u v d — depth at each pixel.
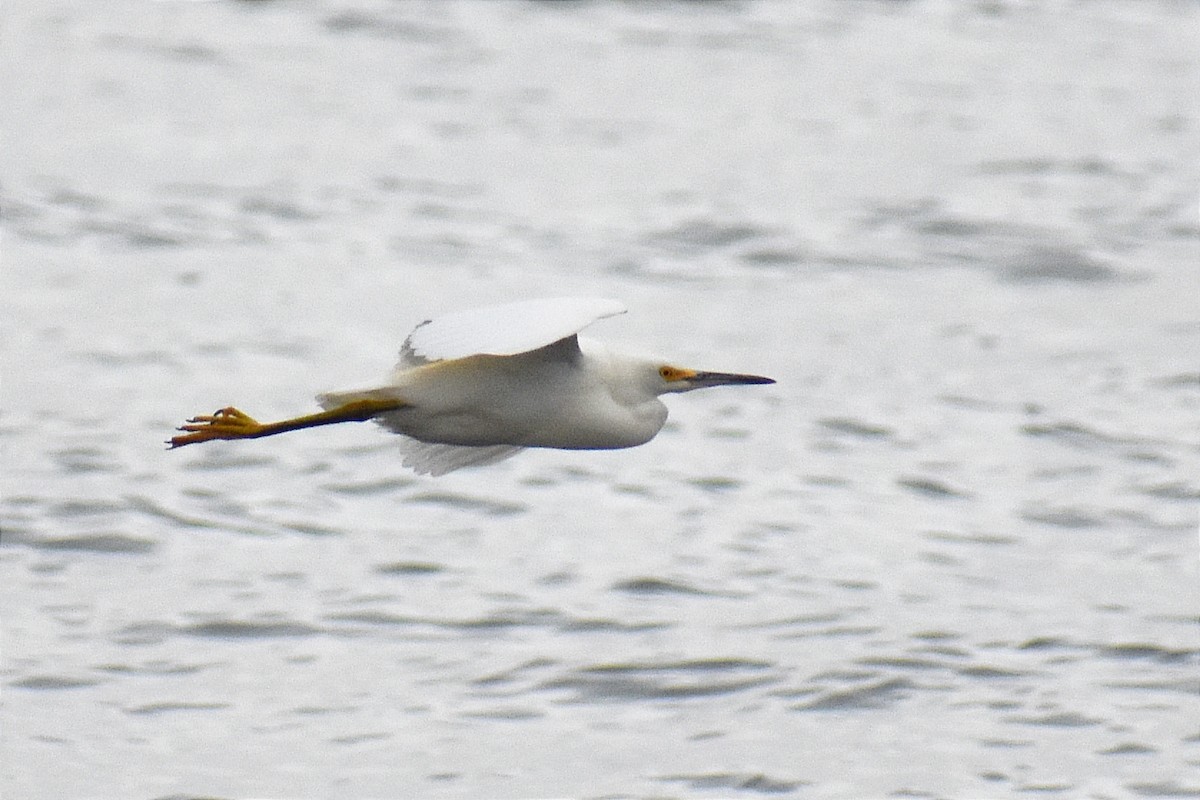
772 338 18.50
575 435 8.05
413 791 10.27
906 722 11.02
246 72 28.59
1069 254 21.48
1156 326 19.25
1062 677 11.61
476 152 25.03
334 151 24.83
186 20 31.44
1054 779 10.45
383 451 15.06
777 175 24.45
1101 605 12.69
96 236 20.84
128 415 15.81
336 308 18.91
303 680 11.45
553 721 11.01
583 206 22.86
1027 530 14.12
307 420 8.00
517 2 33.44
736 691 11.34
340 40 30.66
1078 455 15.68
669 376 8.25
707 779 10.38
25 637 11.88
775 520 14.12
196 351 17.47
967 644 12.01
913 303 19.78
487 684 11.43
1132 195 24.16
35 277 19.41
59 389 16.38
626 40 31.42
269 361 17.31
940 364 17.89
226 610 12.30
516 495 14.35
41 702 11.16
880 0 35.03
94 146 24.47
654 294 19.80
